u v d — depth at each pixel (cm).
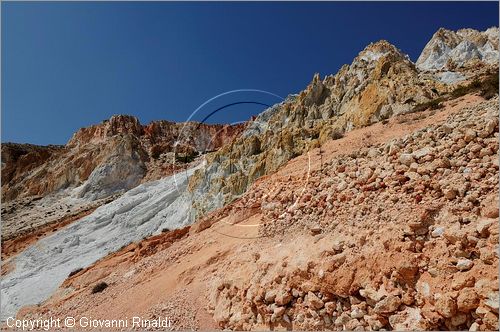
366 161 1007
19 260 3098
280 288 729
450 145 791
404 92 2322
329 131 2289
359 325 603
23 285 2370
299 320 673
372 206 784
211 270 1130
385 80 2538
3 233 4512
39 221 4812
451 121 941
